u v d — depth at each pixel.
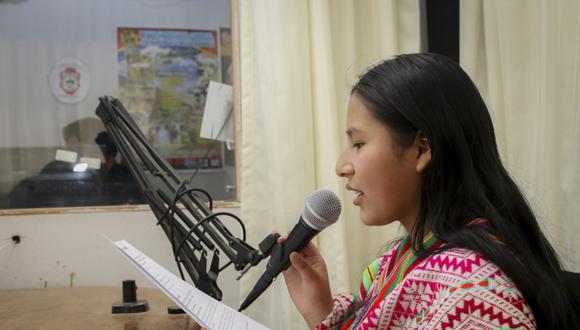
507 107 1.68
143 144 1.29
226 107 2.07
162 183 1.27
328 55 1.87
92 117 1.98
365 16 1.99
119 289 1.76
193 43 2.06
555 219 1.49
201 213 1.28
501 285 0.75
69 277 1.89
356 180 0.88
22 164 1.92
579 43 1.46
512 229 0.82
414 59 0.88
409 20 1.97
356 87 0.91
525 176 1.59
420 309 0.80
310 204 0.99
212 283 1.17
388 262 1.03
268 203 1.91
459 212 0.84
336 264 1.82
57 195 1.94
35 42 1.96
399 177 0.86
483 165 0.86
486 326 0.72
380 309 0.82
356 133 0.89
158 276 1.00
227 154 2.06
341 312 1.04
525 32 1.65
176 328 1.20
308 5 1.91
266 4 1.89
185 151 2.04
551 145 1.51
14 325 1.27
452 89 0.85
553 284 0.81
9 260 1.86
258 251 1.10
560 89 1.50
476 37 1.83
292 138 1.86
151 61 2.04
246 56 1.94
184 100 2.05
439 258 0.81
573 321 0.84
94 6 2.00
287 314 1.82
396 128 0.85
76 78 1.98
